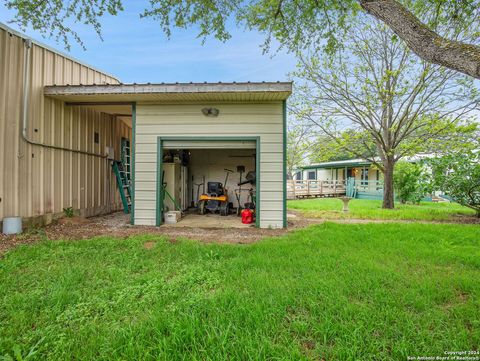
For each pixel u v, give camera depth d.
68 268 3.00
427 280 2.69
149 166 6.16
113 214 7.97
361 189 17.08
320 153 11.40
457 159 7.77
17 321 1.94
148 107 6.16
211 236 5.04
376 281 2.63
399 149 9.80
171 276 2.91
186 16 6.04
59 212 6.08
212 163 9.78
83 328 1.89
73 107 6.57
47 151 5.77
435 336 1.81
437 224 6.25
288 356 1.57
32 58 5.39
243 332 1.82
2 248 3.87
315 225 6.20
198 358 1.57
